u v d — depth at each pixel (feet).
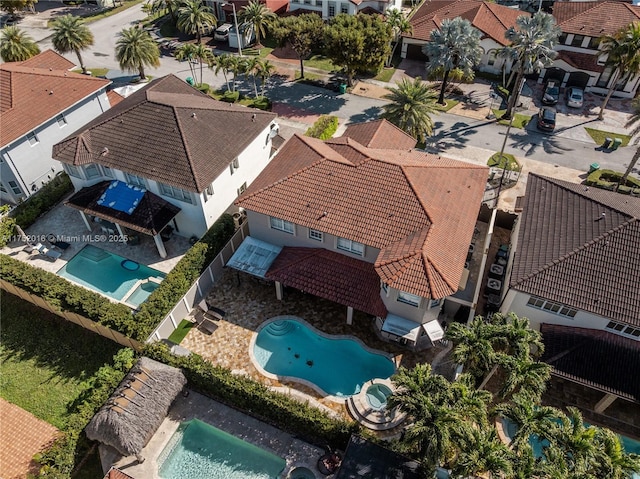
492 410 79.36
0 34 237.04
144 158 122.01
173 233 134.41
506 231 133.18
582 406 96.63
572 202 108.17
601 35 185.16
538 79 201.67
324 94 195.62
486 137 171.12
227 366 104.32
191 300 114.73
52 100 146.41
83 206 127.03
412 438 72.69
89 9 278.67
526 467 68.54
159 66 203.21
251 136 132.46
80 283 122.62
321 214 106.01
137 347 103.55
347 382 101.19
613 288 91.30
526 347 81.92
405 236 100.42
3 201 149.79
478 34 173.78
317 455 89.61
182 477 87.76
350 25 179.22
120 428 84.07
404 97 150.82
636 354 91.20
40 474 83.20
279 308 115.55
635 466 69.56
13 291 117.50
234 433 93.45
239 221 132.57
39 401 100.63
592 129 174.40
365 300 104.01
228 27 231.50
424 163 118.01
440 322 110.83
